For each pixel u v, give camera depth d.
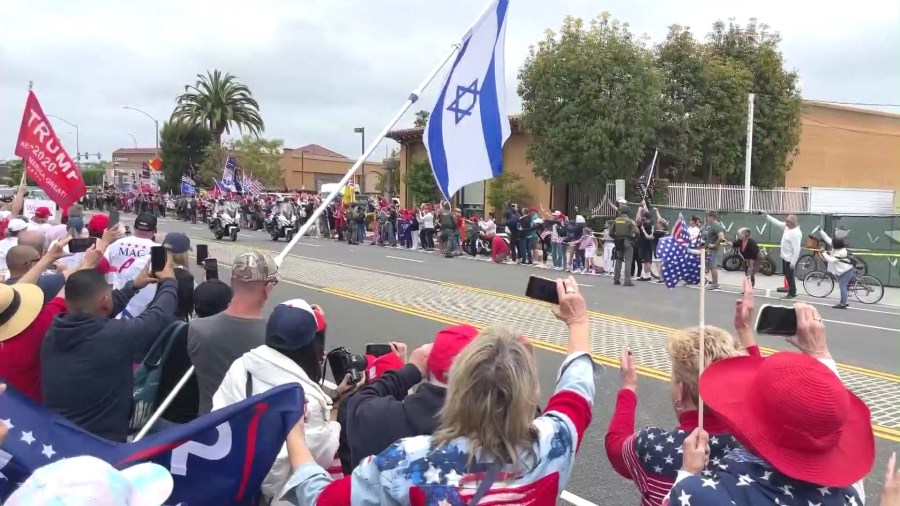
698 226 16.12
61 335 2.99
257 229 33.72
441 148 4.61
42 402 3.21
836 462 1.75
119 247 5.15
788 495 1.76
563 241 18.91
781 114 29.16
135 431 3.58
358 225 26.88
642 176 25.88
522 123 26.62
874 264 17.56
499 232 22.88
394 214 26.31
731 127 27.98
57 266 5.23
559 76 25.00
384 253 22.70
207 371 3.21
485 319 10.66
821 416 1.68
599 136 24.31
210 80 54.06
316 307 3.47
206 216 39.72
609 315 11.41
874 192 30.52
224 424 2.25
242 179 41.00
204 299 4.08
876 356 8.81
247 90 55.66
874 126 35.34
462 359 1.92
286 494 2.19
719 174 29.08
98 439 2.42
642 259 16.73
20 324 3.22
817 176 33.97
